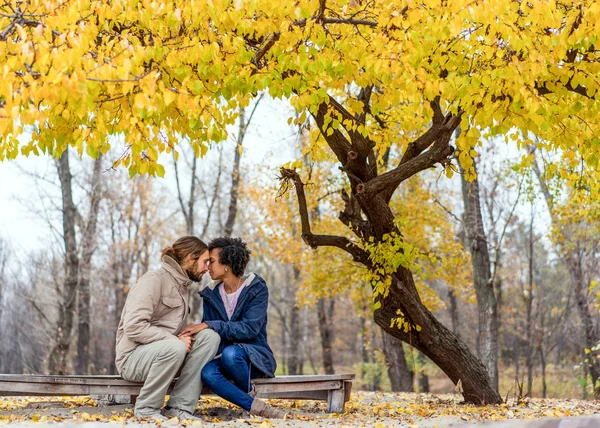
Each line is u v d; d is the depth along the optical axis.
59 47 4.42
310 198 16.41
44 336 25.14
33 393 5.79
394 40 5.52
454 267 16.89
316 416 5.91
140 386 5.63
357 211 7.93
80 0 4.75
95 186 22.30
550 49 5.70
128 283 29.20
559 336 35.78
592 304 17.64
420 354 25.78
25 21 4.95
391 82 5.94
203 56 5.21
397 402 8.59
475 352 37.50
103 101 5.00
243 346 5.77
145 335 5.42
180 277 5.75
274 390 5.94
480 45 5.69
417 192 16.28
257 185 18.08
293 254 18.12
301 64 5.56
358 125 7.10
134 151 5.08
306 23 5.52
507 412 6.86
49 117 5.57
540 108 5.61
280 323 42.03
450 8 5.25
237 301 5.96
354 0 5.76
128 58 4.43
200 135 5.65
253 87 5.75
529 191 13.97
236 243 6.05
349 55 5.75
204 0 4.97
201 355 5.58
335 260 16.38
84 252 21.77
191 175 24.72
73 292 19.45
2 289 27.58
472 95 5.79
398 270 7.82
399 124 8.80
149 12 5.00
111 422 4.96
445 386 31.39
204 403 7.02
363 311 19.53
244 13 5.54
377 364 25.19
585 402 9.42
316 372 42.81
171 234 29.83
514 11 5.36
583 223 16.72
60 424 4.79
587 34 5.55
